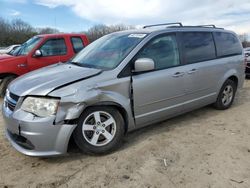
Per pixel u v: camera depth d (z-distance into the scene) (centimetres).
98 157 383
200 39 524
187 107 501
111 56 432
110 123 389
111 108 387
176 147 414
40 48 772
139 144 423
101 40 503
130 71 405
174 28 485
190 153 395
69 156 386
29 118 339
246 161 373
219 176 337
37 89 351
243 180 329
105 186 319
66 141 350
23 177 338
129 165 362
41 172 348
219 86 563
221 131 479
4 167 359
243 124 514
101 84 374
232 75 589
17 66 735
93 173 345
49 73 405
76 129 363
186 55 488
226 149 408
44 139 341
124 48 434
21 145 358
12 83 404
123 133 405
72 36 837
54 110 340
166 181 327
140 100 416
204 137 452
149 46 435
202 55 521
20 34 4325
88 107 366
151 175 339
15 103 359
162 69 445
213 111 591
